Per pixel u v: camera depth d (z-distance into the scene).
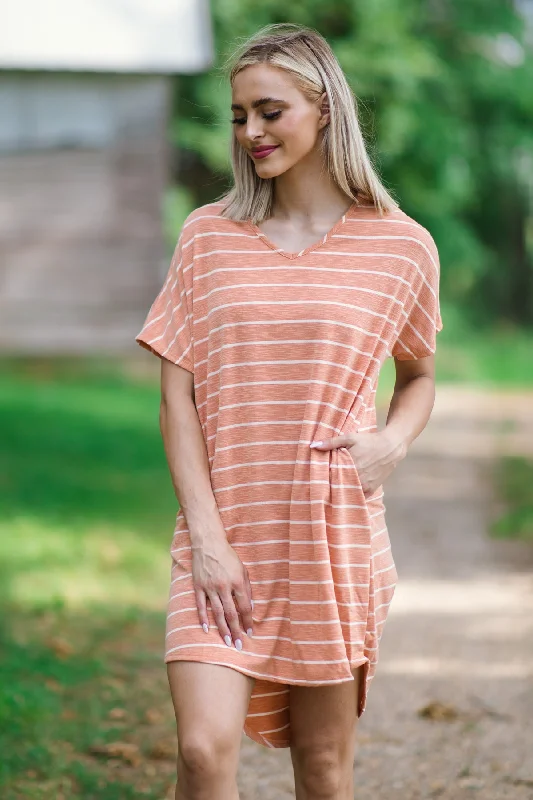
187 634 3.39
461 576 8.68
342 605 3.44
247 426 3.45
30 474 12.29
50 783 4.81
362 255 3.53
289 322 3.44
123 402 18.64
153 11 15.28
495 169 36.38
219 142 26.67
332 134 3.54
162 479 12.60
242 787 4.87
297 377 3.43
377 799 4.74
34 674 6.14
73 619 7.28
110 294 17.81
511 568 8.91
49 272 17.67
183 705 3.33
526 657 6.63
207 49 15.18
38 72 16.39
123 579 8.36
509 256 38.25
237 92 3.54
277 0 27.48
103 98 16.83
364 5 28.47
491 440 16.69
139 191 17.31
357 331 3.46
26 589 7.92
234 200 3.64
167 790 4.79
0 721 5.33
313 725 3.57
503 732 5.46
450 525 10.73
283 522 3.44
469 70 34.41
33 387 19.92
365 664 3.57
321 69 3.54
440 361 27.97
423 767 5.07
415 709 5.79
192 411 3.59
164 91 16.91
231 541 3.47
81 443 14.46
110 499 11.28
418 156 32.75
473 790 4.82
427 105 32.66
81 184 17.25
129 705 5.78
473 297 37.28
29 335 17.81
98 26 15.16
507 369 26.70
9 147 16.88
